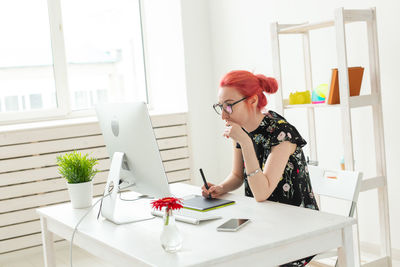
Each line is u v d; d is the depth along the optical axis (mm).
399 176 3295
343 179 2293
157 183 2006
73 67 4758
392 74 3266
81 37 4773
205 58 4715
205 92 4727
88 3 4777
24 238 3957
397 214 3332
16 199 3920
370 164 3459
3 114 4398
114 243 1745
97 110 2256
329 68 3660
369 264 3006
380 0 3275
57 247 4059
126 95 5066
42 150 4000
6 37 4422
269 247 1625
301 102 3355
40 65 4562
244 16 4324
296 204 2172
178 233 1604
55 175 4055
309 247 1754
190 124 4652
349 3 3463
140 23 5031
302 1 3793
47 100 4613
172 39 4703
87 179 2340
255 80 2148
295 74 3949
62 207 2363
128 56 5031
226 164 4742
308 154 3893
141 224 1975
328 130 3721
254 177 2078
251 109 2158
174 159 4594
